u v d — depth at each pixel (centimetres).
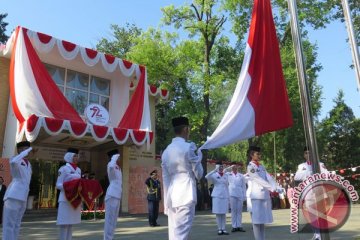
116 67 2078
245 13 2680
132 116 2073
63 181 896
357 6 1928
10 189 825
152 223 1452
